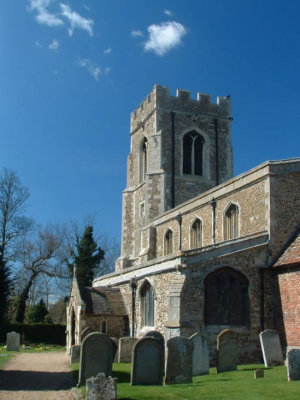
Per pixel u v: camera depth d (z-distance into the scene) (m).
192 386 14.27
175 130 40.97
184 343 15.35
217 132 42.44
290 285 20.44
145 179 41.66
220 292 21.05
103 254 53.06
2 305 26.58
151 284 24.27
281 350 19.02
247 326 20.92
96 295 28.48
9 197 49.31
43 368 21.55
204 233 28.73
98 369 15.20
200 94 42.53
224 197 26.58
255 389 13.12
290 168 22.78
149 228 36.66
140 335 24.70
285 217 22.27
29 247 61.38
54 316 70.62
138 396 12.82
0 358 25.72
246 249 21.48
